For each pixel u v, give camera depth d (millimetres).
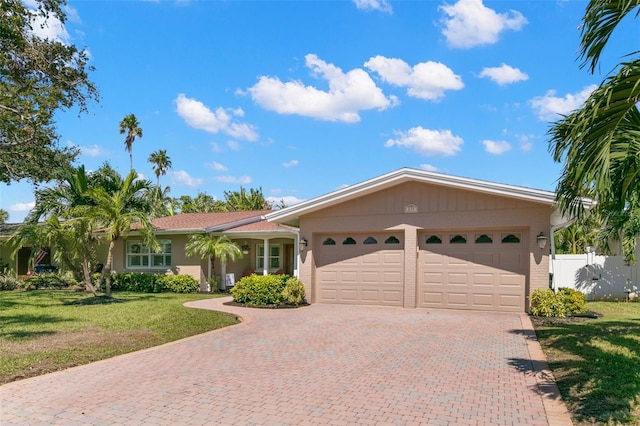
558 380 5625
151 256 21266
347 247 13977
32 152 18500
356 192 13219
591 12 4355
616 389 5090
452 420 4359
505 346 7711
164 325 9867
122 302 14812
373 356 7055
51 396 5094
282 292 13766
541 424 4234
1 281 20844
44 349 7414
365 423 4289
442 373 6051
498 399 4973
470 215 12195
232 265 21750
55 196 17375
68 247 16766
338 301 13945
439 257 12727
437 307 12648
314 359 6875
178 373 6086
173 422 4312
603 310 12820
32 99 16188
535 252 11414
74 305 13859
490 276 12125
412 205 12906
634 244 15484
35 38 16250
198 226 20359
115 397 5059
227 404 4824
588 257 17016
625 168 5191
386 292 13344
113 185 18000
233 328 9711
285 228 19141
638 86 4098
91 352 7270
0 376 5840
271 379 5781
